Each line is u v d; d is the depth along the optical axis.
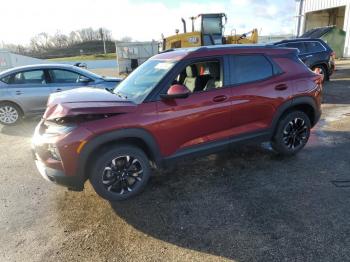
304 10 25.98
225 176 4.14
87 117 3.20
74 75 7.67
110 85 7.68
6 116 7.38
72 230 3.07
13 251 2.79
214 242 2.81
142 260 2.62
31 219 3.30
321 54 11.25
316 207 3.29
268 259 2.56
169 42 16.16
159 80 3.63
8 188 4.06
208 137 3.87
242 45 4.20
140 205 3.49
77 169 3.20
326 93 9.84
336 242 2.72
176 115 3.58
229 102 3.90
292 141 4.62
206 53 3.87
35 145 3.38
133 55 25.72
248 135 4.18
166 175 4.24
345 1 21.03
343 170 4.18
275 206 3.34
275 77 4.29
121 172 3.49
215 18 15.73
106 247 2.80
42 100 7.46
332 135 5.70
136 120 3.36
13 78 7.34
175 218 3.21
